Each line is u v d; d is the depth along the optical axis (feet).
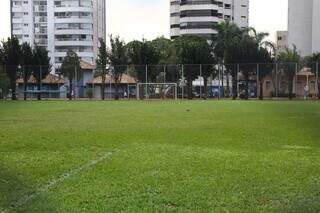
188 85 236.22
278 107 127.65
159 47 308.19
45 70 245.24
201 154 37.65
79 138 49.98
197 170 30.04
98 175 28.27
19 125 67.77
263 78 226.99
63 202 21.77
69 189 24.41
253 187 25.04
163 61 267.39
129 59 241.76
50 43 461.78
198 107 128.47
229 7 425.28
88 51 460.14
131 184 25.68
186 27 413.80
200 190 24.27
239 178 27.45
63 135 53.26
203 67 234.79
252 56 237.86
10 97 235.20
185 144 44.83
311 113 97.60
